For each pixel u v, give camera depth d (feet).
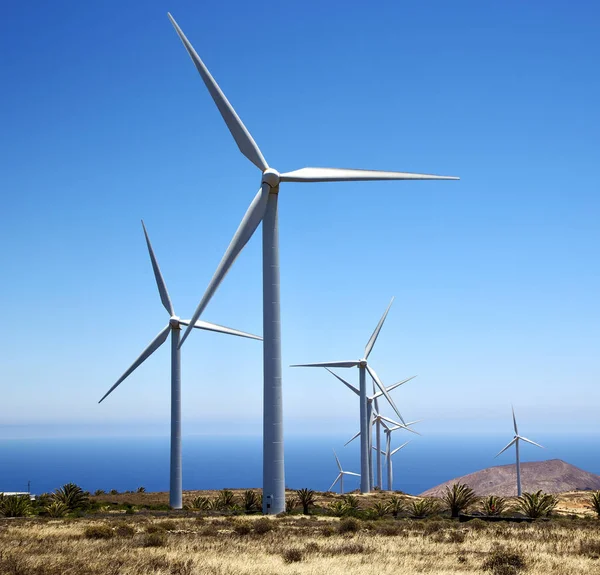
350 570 72.08
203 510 204.13
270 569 72.08
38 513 178.19
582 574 71.26
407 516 176.96
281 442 160.56
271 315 161.68
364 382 321.73
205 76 173.37
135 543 96.37
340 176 168.76
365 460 313.94
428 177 172.14
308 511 182.50
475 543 102.37
